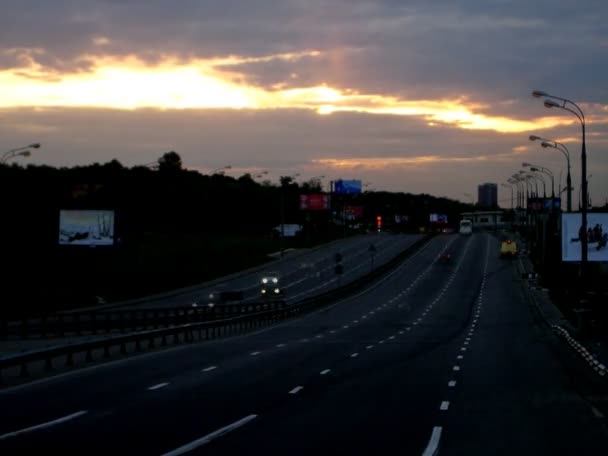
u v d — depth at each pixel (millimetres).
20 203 108625
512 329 59469
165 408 21922
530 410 22219
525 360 37656
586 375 31234
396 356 39344
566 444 17172
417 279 114625
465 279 113562
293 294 98938
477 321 67625
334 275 119125
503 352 41938
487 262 136875
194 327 48719
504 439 17703
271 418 20328
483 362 36594
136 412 21156
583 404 23438
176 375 30250
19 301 73625
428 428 19047
